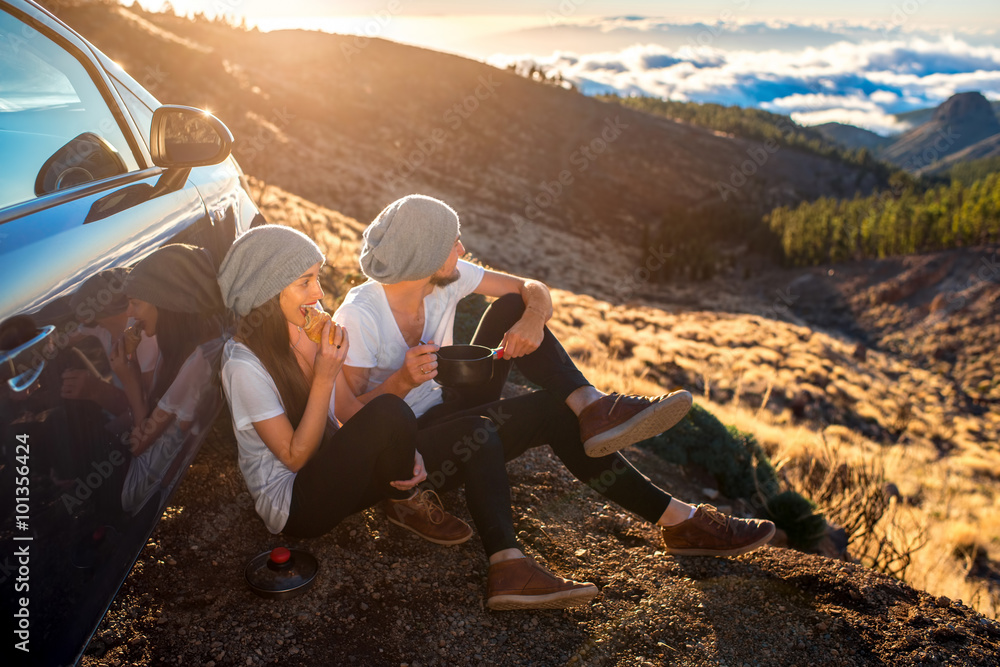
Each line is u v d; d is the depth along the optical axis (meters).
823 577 2.37
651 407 2.01
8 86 1.69
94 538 1.24
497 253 83.44
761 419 10.98
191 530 2.07
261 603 1.87
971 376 71.94
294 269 1.71
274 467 1.96
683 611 2.14
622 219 130.88
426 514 2.23
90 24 87.75
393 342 2.16
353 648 1.80
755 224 136.75
